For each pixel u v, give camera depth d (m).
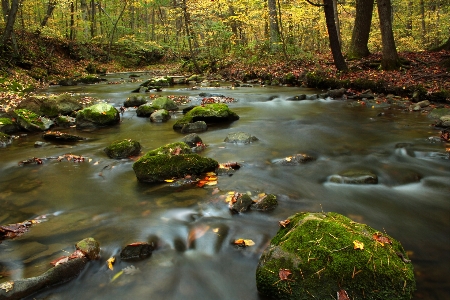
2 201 4.14
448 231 3.34
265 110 9.84
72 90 14.75
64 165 5.42
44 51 22.19
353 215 3.66
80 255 2.82
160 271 2.77
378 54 17.48
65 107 9.27
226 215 3.64
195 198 4.07
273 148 6.11
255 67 18.36
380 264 2.40
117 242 3.16
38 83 16.38
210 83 16.48
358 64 14.97
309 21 24.22
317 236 2.61
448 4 27.88
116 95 13.02
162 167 4.62
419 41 29.16
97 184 4.62
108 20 33.66
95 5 35.47
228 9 24.81
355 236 2.61
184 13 21.17
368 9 16.95
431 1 29.80
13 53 17.52
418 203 3.93
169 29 36.88
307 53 19.27
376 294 2.30
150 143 6.56
